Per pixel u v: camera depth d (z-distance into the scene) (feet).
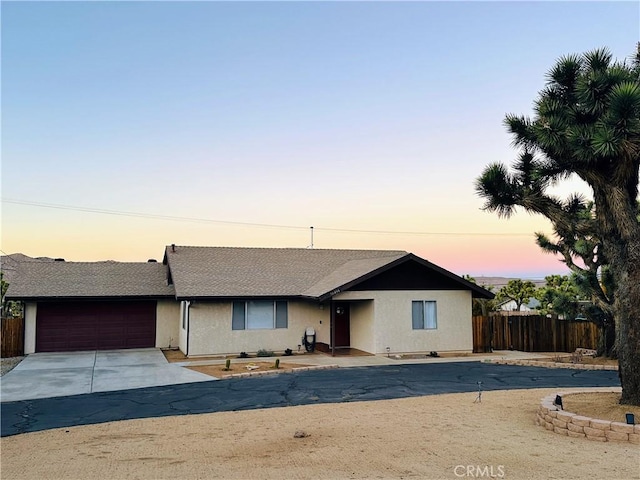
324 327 79.56
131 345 82.58
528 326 80.89
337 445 27.96
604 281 60.64
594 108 33.99
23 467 25.57
